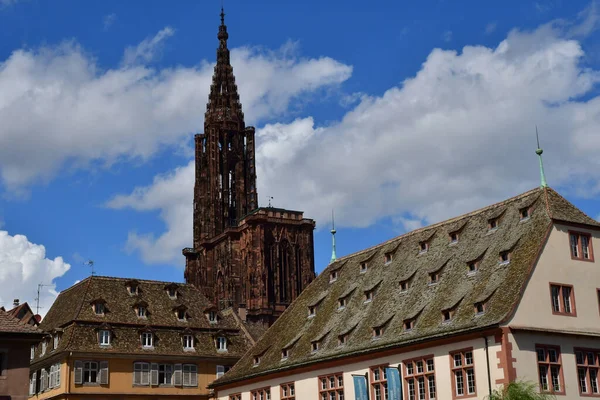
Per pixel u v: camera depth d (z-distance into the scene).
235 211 197.50
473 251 75.25
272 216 172.88
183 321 108.88
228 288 175.00
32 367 105.25
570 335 65.31
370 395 73.94
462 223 80.31
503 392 56.91
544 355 63.84
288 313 96.62
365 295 84.25
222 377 96.25
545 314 64.94
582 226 70.00
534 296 64.88
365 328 79.12
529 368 62.47
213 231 191.50
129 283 110.31
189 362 104.88
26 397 68.00
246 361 94.81
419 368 69.56
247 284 169.75
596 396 65.25
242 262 174.62
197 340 107.19
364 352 74.81
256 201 196.62
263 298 167.00
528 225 71.06
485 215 78.25
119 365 100.88
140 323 105.19
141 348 102.75
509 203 76.19
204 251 186.88
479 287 69.69
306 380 82.12
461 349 65.62
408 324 73.31
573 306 66.88
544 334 64.00
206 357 105.62
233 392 93.56
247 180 198.25
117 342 101.94
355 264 92.12
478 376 63.78
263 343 95.25
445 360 67.00
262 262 168.75
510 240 71.56
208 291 183.62
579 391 64.50
